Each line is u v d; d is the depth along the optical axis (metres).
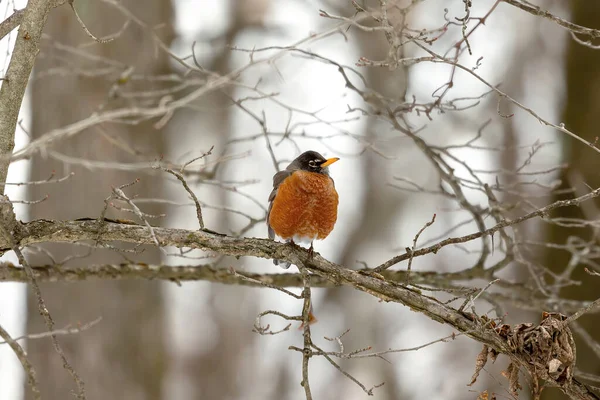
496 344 6.90
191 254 20.67
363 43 20.30
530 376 6.99
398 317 23.50
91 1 13.38
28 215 13.38
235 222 24.64
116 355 13.47
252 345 24.92
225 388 23.94
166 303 14.98
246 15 17.91
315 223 9.41
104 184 13.20
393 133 22.61
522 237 12.32
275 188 9.91
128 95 10.48
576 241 10.94
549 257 12.01
